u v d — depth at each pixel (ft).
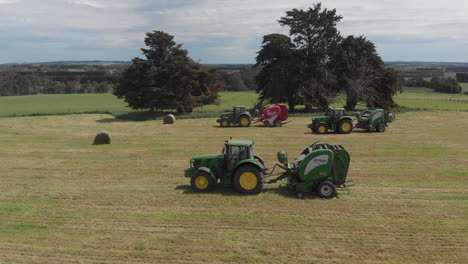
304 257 23.03
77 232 27.35
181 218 29.86
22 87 373.40
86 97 292.81
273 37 145.07
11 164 52.95
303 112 146.20
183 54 152.87
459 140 68.64
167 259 23.00
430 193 35.78
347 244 24.81
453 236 25.93
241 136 78.28
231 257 23.11
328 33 145.28
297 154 57.21
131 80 144.15
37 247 24.90
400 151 58.13
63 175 45.98
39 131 95.76
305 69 147.74
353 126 83.30
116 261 22.85
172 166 50.55
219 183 39.83
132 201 34.58
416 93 305.94
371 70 142.20
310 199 33.99
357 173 44.37
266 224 28.32
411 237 25.80
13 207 33.27
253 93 303.27
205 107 189.26
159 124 112.78
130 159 56.08
